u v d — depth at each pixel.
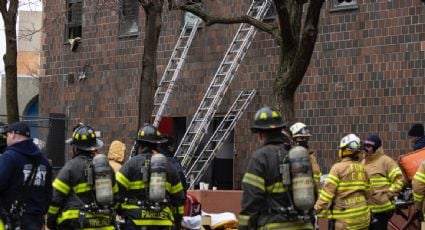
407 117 34.16
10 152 16.92
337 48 36.28
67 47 46.81
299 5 28.09
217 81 39.56
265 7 38.09
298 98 37.28
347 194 21.08
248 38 38.38
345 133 35.88
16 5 33.16
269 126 15.30
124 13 44.19
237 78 39.28
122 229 18.72
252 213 14.93
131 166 18.47
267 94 38.19
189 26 41.41
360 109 35.50
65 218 17.81
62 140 40.66
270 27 29.02
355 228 21.06
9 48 32.97
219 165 39.97
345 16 36.09
